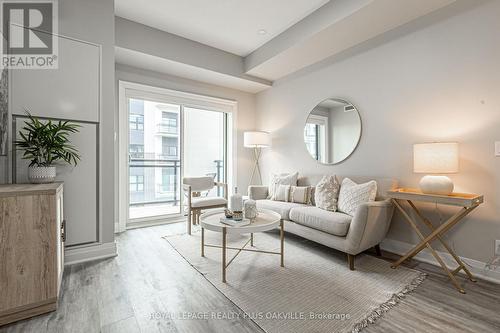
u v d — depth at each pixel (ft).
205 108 14.05
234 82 13.84
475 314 5.06
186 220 13.23
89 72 7.93
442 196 6.42
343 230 7.29
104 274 6.84
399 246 8.64
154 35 10.39
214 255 8.27
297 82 12.96
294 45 10.02
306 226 8.70
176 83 12.85
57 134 6.96
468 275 6.62
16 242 4.85
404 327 4.66
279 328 4.64
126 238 10.12
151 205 12.90
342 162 10.68
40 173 6.49
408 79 8.40
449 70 7.43
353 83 10.19
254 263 7.61
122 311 5.15
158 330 4.58
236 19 9.73
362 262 7.75
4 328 4.60
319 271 7.07
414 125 8.27
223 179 15.66
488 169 6.76
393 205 8.25
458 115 7.27
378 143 9.32
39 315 5.00
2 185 5.93
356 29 8.75
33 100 7.09
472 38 6.98
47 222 5.17
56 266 5.24
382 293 5.88
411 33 8.29
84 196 7.82
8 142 6.71
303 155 12.68
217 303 5.46
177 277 6.68
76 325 4.71
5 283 4.74
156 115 12.80
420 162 7.12
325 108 11.41
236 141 15.28
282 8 8.98
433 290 6.05
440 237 7.23
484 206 6.83
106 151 8.21
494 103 6.64
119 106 11.16
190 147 14.24
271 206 10.34
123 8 9.07
